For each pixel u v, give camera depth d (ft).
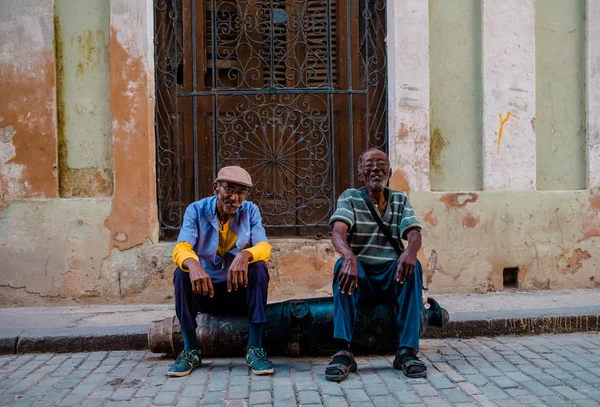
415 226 12.24
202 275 11.55
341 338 11.76
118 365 13.08
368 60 19.21
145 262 18.08
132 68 18.01
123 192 18.01
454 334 15.10
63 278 18.01
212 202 12.37
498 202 18.86
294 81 19.31
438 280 18.70
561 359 12.89
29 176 17.98
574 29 19.42
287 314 12.98
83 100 18.25
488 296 18.24
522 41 18.95
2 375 12.37
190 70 19.11
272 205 19.04
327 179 19.12
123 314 16.69
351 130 19.06
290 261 18.38
